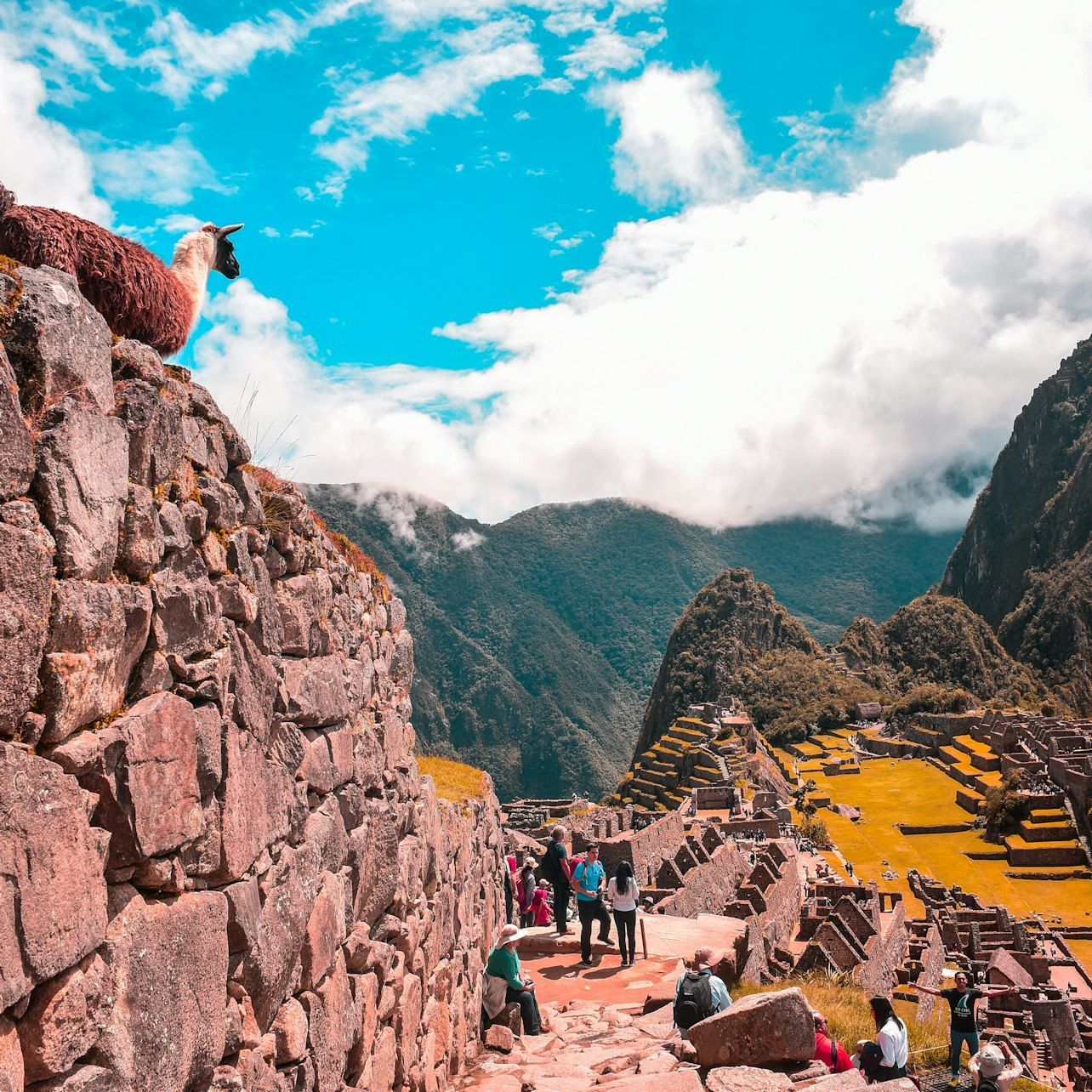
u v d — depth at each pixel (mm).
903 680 174125
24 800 2887
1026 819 73500
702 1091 7559
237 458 5102
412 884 8078
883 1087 7105
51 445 3215
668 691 163875
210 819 4191
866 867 65062
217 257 6102
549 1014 12117
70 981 3094
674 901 22469
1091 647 175250
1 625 2889
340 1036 5824
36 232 3969
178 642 4035
